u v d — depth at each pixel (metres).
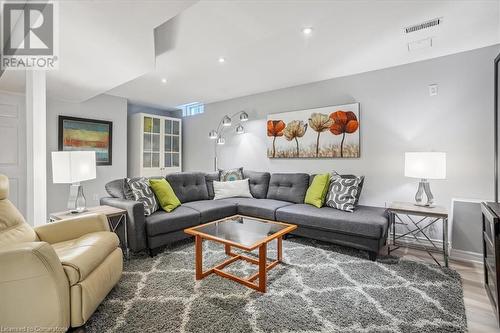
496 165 2.51
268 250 2.84
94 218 2.15
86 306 1.51
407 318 1.65
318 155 3.85
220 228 2.42
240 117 4.46
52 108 3.99
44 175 2.37
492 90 2.67
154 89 4.33
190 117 5.79
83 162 2.50
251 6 1.92
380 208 3.11
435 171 2.56
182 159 5.95
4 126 3.51
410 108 3.14
